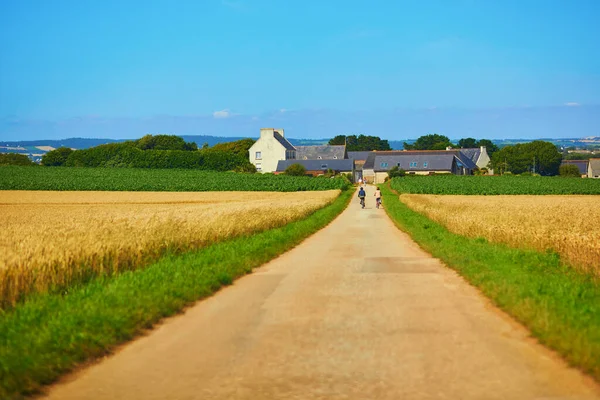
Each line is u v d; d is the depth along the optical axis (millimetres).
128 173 104938
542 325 8734
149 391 6629
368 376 7008
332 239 25500
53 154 141000
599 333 7895
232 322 9906
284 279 14508
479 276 13367
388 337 8812
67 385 6887
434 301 11500
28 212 40969
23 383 6648
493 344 8305
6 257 11953
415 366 7359
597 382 6680
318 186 90812
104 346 8250
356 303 11445
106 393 6594
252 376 7086
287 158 144375
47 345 7770
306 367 7402
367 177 151125
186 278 12906
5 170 105250
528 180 97250
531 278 12648
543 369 7164
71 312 9383
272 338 8844
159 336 9031
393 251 20656
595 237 16844
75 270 13078
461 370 7168
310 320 10023
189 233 19547
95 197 70000
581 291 11047
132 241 15758
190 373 7230
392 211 44750
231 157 129750
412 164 144375
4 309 10625
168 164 127938
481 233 22969
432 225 29891
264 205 38781
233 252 17594
